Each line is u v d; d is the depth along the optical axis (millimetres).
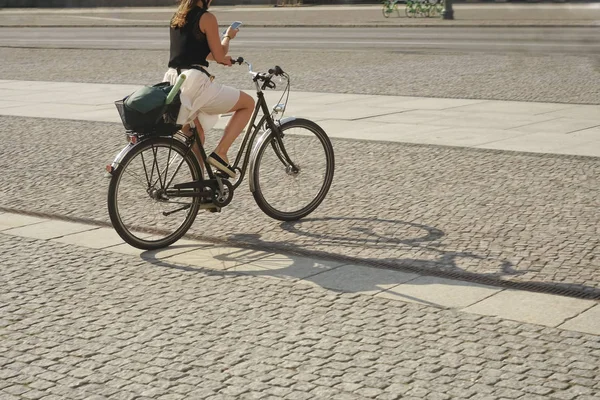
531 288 6535
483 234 7859
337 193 9398
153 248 7613
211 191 7797
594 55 22531
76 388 5027
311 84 18156
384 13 38938
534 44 25719
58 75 20969
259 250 7586
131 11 49375
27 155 11688
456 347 5492
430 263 7125
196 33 7496
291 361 5332
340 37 30000
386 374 5125
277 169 8336
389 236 7879
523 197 9070
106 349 5559
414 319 5957
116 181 7328
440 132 12633
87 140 12641
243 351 5488
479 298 6344
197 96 7527
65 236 8086
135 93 7297
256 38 30344
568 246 7480
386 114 14289
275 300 6363
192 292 6566
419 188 9531
